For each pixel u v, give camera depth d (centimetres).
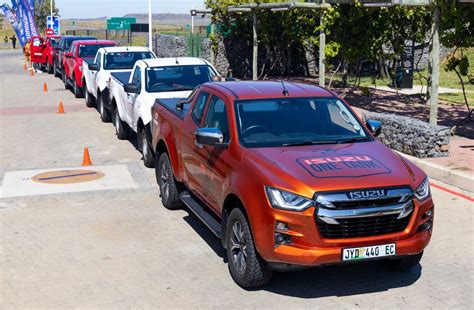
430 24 1964
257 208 605
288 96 764
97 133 1627
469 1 1299
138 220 901
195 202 846
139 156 1341
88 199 1011
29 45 4122
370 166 632
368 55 1933
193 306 618
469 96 2159
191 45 3253
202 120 796
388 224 603
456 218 894
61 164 1270
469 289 655
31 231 855
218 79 1231
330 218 583
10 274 704
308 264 586
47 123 1797
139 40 6656
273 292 649
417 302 624
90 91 2050
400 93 2312
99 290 659
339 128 734
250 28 3019
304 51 3134
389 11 1895
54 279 689
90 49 2419
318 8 1891
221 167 699
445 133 1193
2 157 1348
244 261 644
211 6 2884
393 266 698
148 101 1197
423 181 643
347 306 614
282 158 646
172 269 715
